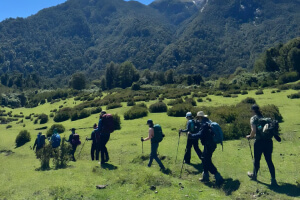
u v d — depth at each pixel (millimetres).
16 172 9727
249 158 8867
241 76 61375
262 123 6332
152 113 26516
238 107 20297
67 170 8688
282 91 36938
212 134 6727
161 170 8164
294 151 9328
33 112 59781
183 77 101938
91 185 6867
